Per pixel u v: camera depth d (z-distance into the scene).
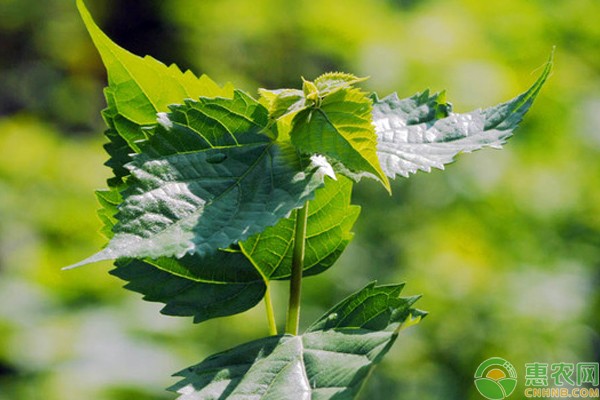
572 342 7.51
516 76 9.02
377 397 7.38
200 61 12.48
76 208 8.90
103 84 14.70
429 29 9.45
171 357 6.87
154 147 1.62
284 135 1.71
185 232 1.49
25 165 9.47
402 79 9.11
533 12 9.31
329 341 1.73
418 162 1.83
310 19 10.26
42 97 14.61
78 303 7.63
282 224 2.04
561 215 8.44
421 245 8.28
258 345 1.77
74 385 6.49
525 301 7.55
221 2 11.40
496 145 1.84
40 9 15.05
